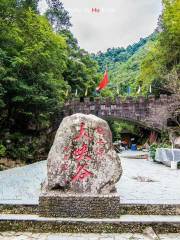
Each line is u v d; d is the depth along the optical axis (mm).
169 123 35375
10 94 24734
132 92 54844
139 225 6484
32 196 8500
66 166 7125
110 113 35562
